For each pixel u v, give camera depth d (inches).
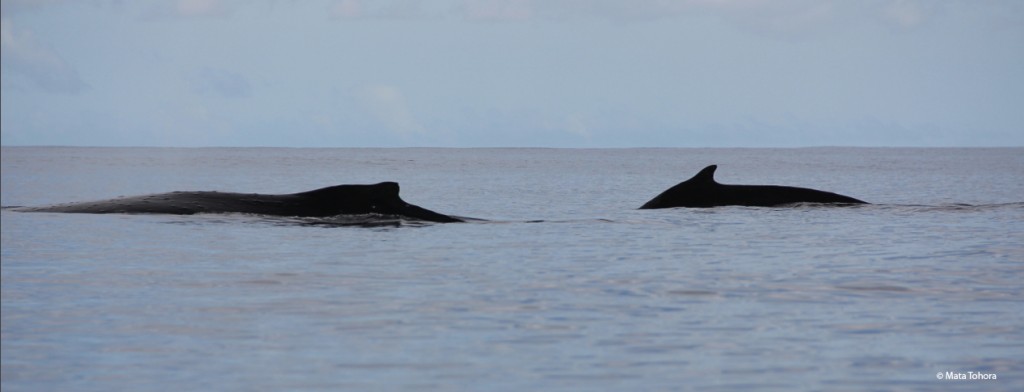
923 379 1567.4
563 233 3671.3
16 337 1819.6
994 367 1633.9
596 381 1555.1
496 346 1768.0
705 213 4539.9
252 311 2071.9
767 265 2790.4
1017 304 2181.3
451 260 2883.9
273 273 2605.8
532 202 6161.4
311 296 2255.2
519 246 3240.7
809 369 1624.0
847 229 3846.0
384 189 4087.1
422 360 1669.5
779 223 4092.0
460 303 2169.0
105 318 1991.9
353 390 1503.4
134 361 1657.2
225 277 2532.0
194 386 1519.4
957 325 1950.1
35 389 1498.5
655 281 2486.5
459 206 5698.8
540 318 2006.6
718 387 1525.6
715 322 1973.4
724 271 2667.3
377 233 3563.0
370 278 2527.1
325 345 1771.7
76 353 1706.4
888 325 1951.3
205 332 1870.1
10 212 4074.8
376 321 1973.4
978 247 3248.0
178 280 2481.5
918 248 3216.0
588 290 2345.0
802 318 2012.8
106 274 2576.3
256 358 1678.2
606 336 1845.5
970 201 6486.2
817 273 2637.8
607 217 4719.5
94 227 3629.4
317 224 3811.5
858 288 2389.3
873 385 1536.7
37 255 2925.7
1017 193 7642.7
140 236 3393.2
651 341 1807.3
